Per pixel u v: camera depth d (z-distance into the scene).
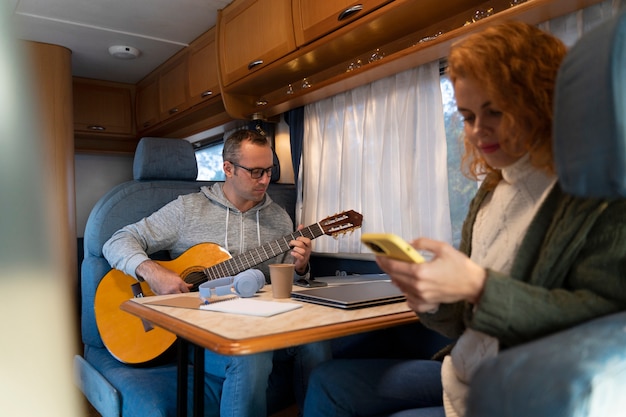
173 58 3.26
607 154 0.53
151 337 1.83
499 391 0.50
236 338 0.87
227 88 2.57
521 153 0.82
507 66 0.78
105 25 2.70
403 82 1.95
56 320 0.27
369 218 2.12
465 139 1.05
